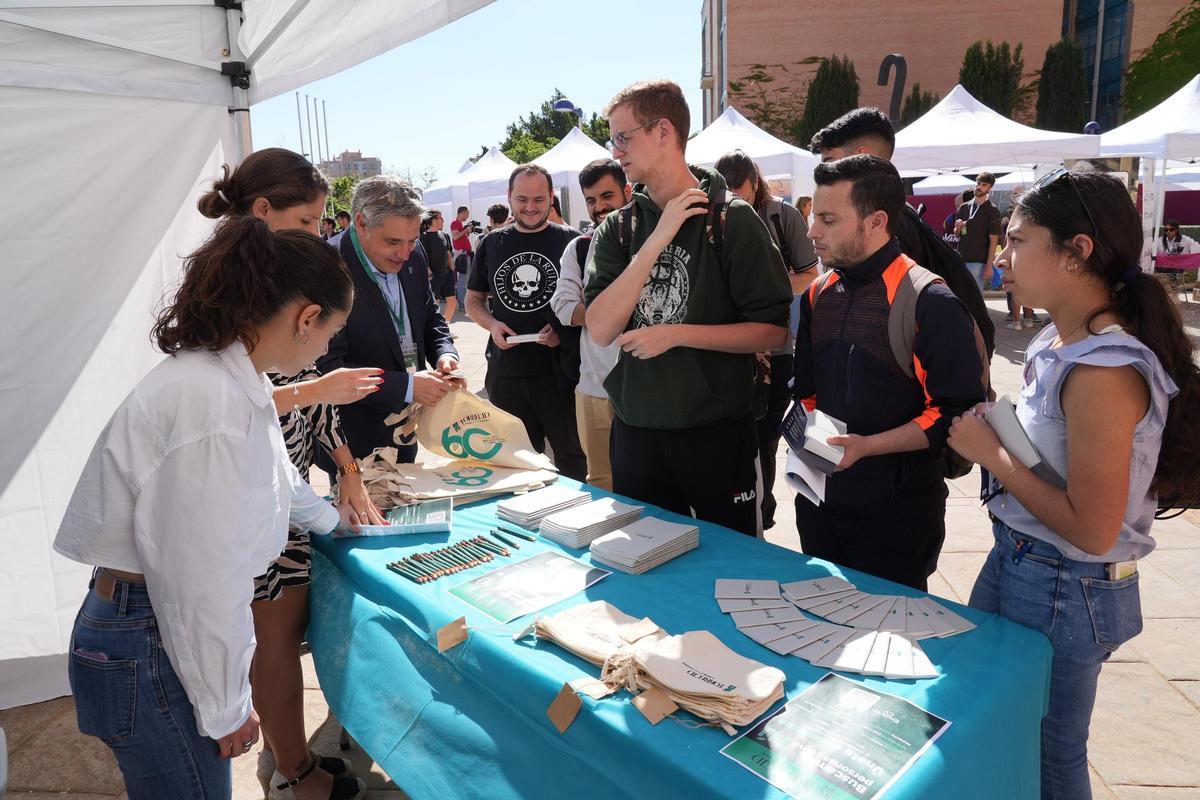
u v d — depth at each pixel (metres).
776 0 32.03
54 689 2.85
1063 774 1.52
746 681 1.25
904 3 31.84
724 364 2.12
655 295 2.15
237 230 1.32
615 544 1.81
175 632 1.27
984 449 1.44
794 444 1.72
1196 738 2.33
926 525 1.92
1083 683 1.46
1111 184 1.31
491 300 3.50
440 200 16.84
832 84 29.92
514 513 2.10
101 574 1.38
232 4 2.99
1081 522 1.31
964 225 9.49
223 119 3.10
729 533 1.96
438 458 4.79
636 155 2.03
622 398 2.22
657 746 1.17
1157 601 3.13
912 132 10.01
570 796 1.31
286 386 1.95
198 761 1.40
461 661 1.53
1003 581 1.54
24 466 2.76
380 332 2.67
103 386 2.89
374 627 1.81
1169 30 30.42
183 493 1.23
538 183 3.37
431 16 2.59
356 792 2.19
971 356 1.67
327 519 1.94
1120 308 1.33
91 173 2.80
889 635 1.40
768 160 9.45
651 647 1.35
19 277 2.69
